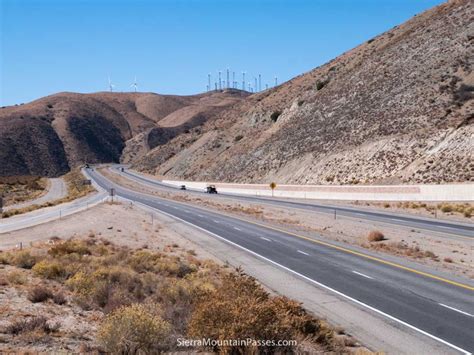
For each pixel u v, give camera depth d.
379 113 77.38
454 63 75.94
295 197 72.69
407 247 30.81
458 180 53.50
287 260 26.31
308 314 14.60
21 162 195.75
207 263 25.12
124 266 22.25
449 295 18.28
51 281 18.39
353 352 12.32
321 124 89.44
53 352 10.18
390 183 60.28
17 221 50.97
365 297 18.11
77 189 106.56
